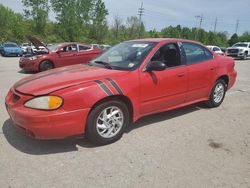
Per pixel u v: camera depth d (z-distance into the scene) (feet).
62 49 39.24
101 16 215.10
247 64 66.33
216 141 13.69
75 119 11.62
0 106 18.71
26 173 10.37
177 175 10.49
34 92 11.52
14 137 13.47
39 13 182.60
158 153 12.22
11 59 70.18
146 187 9.71
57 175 10.30
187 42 17.02
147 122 16.11
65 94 11.40
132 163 11.30
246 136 14.40
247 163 11.55
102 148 12.60
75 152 12.14
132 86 13.33
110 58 15.53
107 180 10.07
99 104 12.32
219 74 18.66
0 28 180.34
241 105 20.52
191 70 16.43
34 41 38.50
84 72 13.48
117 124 13.24
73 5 196.85
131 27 234.99
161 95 14.84
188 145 13.12
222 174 10.66
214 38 295.48
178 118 16.98
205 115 17.74
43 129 11.17
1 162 11.09
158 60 14.84
